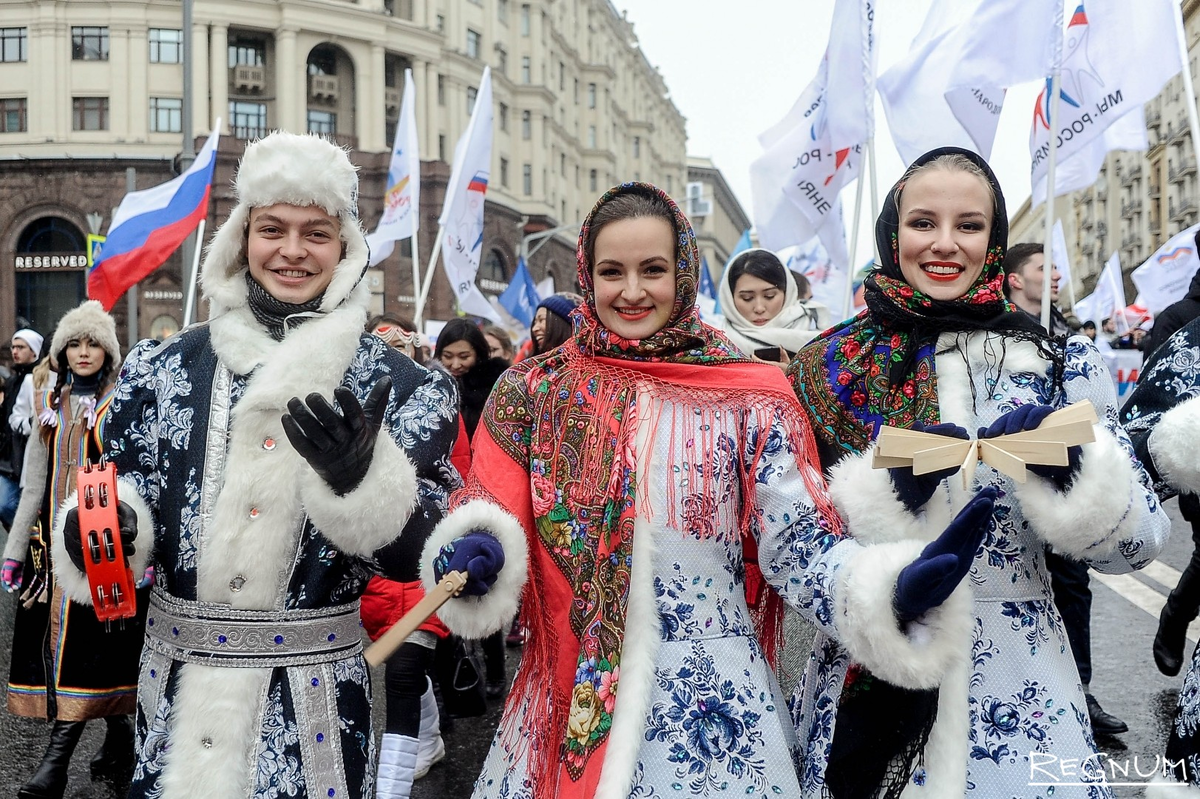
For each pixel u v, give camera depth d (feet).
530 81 149.18
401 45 122.72
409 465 7.00
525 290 47.19
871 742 7.25
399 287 121.60
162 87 113.50
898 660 6.34
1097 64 18.61
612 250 7.37
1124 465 6.97
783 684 9.53
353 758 7.25
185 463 7.36
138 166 112.88
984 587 7.43
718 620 7.13
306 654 7.16
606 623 6.99
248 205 7.64
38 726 15.72
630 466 7.16
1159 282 30.07
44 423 14.16
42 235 114.11
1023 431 6.75
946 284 7.93
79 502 6.99
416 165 32.17
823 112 22.11
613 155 180.65
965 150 8.07
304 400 7.22
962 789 7.04
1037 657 7.38
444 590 6.48
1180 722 8.38
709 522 7.15
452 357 18.06
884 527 7.00
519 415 7.57
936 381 7.80
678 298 7.49
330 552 7.25
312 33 117.19
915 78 20.18
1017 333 7.80
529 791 7.13
